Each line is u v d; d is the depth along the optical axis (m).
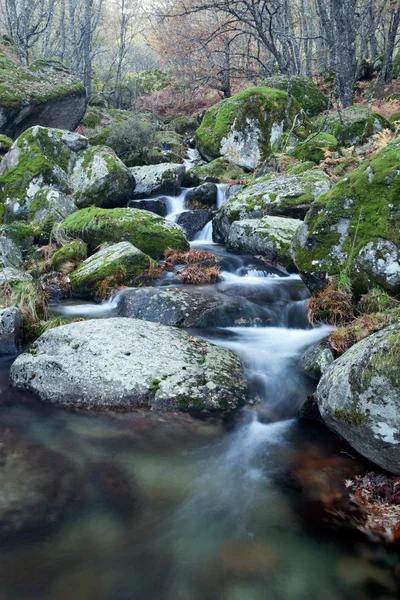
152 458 3.20
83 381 3.91
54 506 2.69
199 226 10.19
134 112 21.89
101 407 3.75
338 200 4.86
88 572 2.25
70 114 14.88
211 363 4.28
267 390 4.13
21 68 14.19
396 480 2.72
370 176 4.68
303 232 5.16
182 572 2.26
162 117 23.16
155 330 4.77
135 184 10.91
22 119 13.26
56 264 7.67
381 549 2.34
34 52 28.45
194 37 18.88
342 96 14.74
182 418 3.64
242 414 3.75
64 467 3.07
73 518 2.60
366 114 11.55
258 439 3.45
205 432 3.51
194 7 16.53
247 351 4.89
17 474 2.98
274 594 2.13
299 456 3.21
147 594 2.13
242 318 5.68
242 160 13.21
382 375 2.53
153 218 8.59
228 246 8.63
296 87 15.36
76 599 2.10
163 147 16.23
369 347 2.75
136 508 2.70
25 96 12.98
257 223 8.06
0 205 9.93
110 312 6.29
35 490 2.83
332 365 3.25
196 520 2.61
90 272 7.01
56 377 4.05
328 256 4.88
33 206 9.59
